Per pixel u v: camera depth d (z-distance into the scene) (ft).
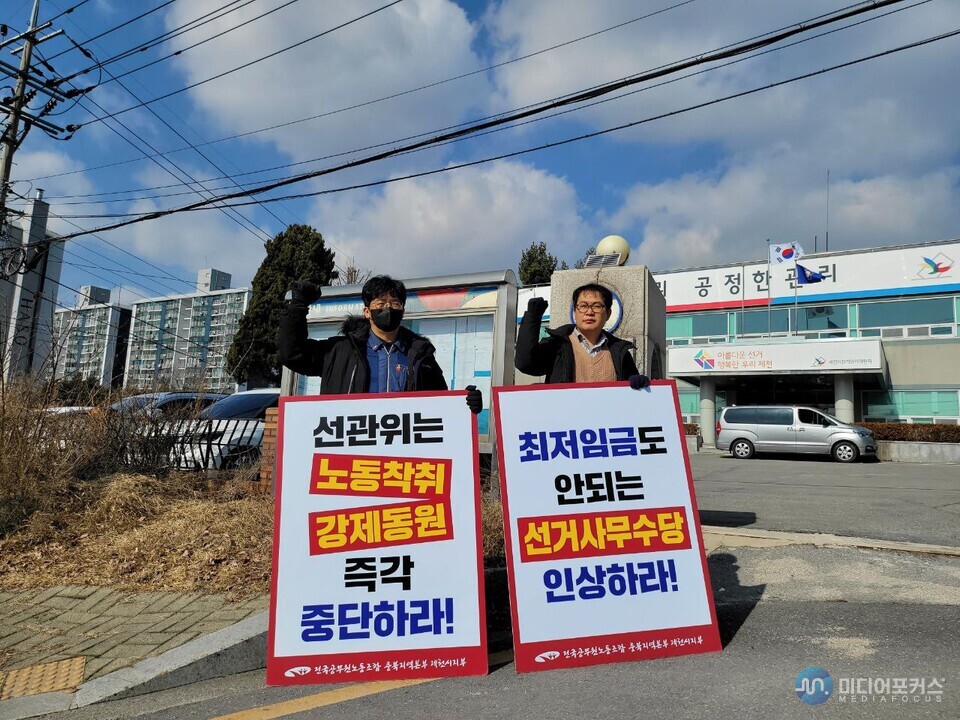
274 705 9.44
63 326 23.94
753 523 20.63
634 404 11.33
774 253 78.84
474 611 10.14
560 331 12.92
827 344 64.34
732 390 80.23
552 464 10.81
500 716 8.48
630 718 8.21
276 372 92.84
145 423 23.67
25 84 48.62
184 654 10.95
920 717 7.97
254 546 15.79
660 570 10.47
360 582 10.23
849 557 15.03
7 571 15.55
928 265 71.20
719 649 10.24
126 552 15.99
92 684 10.26
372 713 8.87
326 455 10.79
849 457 53.01
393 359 11.96
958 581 13.30
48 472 19.80
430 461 10.82
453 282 21.90
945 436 58.65
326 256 96.17
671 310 84.99
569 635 10.00
